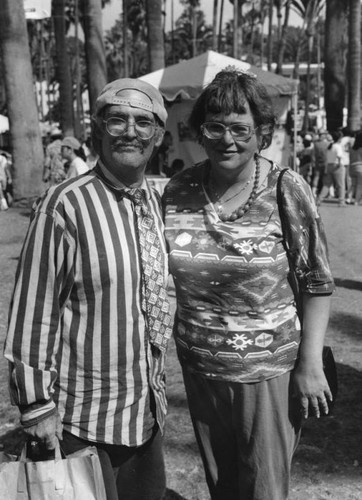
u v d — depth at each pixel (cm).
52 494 176
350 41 1784
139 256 192
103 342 189
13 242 955
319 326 218
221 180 214
